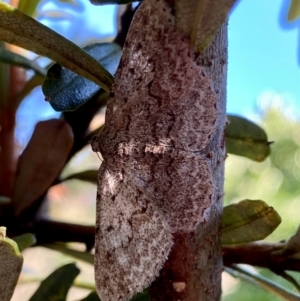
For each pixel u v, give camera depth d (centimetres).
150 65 8
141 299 9
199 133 8
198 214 8
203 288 8
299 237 10
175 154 8
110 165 8
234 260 10
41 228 12
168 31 7
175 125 8
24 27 8
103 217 8
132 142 8
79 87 9
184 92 7
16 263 7
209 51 7
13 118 13
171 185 8
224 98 8
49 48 8
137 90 8
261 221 10
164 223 8
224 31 8
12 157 13
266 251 10
